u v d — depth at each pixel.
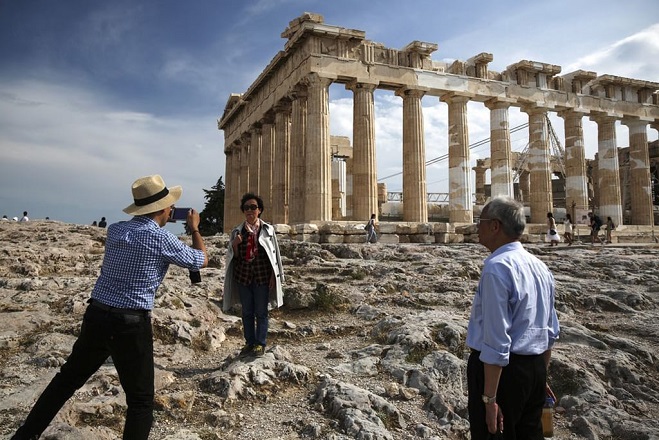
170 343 8.16
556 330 4.07
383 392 6.55
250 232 7.55
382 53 31.61
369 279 13.73
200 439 5.23
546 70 36.81
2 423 5.39
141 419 4.43
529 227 32.50
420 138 32.25
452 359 7.28
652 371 7.83
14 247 14.43
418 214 31.61
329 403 6.13
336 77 29.58
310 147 28.81
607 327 9.87
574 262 16.95
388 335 8.51
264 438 5.40
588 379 6.94
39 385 6.32
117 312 4.41
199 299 10.41
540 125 37.47
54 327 8.43
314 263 15.38
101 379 6.47
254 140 40.72
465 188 33.41
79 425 5.46
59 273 12.95
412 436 5.63
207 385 6.55
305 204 29.09
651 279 14.26
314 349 8.34
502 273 3.70
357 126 30.44
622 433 5.83
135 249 4.55
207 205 65.81
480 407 3.83
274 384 6.66
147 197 4.85
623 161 53.19
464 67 34.44
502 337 3.59
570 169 38.62
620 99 40.56
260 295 7.48
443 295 11.64
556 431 6.00
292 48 31.16
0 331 8.12
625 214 49.00
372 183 30.12
